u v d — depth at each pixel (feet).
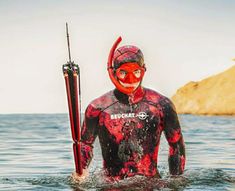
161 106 17.12
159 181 16.66
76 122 16.15
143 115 16.94
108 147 16.98
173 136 17.29
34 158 27.68
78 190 16.03
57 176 19.83
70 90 15.85
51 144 37.52
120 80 16.88
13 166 24.21
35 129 66.28
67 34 16.02
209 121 79.77
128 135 16.87
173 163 17.35
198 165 23.41
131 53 16.90
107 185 16.42
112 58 17.10
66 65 15.89
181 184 16.49
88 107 17.24
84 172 17.07
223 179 17.85
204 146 33.94
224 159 25.99
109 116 16.94
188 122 76.48
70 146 35.40
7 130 64.49
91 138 17.24
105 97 17.22
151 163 17.01
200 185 16.61
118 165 16.88
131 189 15.69
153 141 17.01
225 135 45.24
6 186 17.43
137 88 16.98
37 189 16.62
